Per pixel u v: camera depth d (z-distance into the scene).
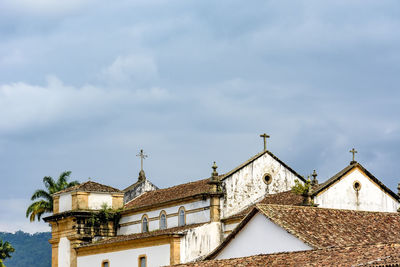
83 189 81.19
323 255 43.34
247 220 52.72
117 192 82.38
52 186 98.56
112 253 74.50
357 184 68.56
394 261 37.84
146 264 70.38
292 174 75.00
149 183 86.56
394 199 70.38
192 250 68.31
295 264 43.12
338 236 50.88
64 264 80.50
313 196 65.81
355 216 55.06
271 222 51.09
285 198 69.06
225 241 53.56
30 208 97.62
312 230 50.72
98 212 80.31
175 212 74.06
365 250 41.84
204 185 74.31
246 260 47.72
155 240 69.56
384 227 54.41
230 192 71.06
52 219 82.44
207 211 70.44
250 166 72.62
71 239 79.88
